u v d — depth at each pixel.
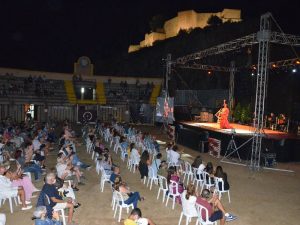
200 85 43.78
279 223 9.73
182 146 23.23
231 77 30.16
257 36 16.47
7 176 10.11
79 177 12.88
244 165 17.45
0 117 31.97
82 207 10.30
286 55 33.22
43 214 6.99
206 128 22.34
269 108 31.84
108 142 23.50
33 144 16.11
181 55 56.38
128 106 36.88
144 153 13.48
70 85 37.16
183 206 8.92
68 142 16.98
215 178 11.45
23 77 35.72
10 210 9.83
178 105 35.72
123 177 14.21
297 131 24.84
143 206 10.62
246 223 9.60
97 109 36.16
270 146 18.34
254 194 12.53
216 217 8.30
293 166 17.84
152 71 60.19
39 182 12.90
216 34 52.16
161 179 11.37
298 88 29.88
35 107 34.47
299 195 12.62
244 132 20.67
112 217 9.54
